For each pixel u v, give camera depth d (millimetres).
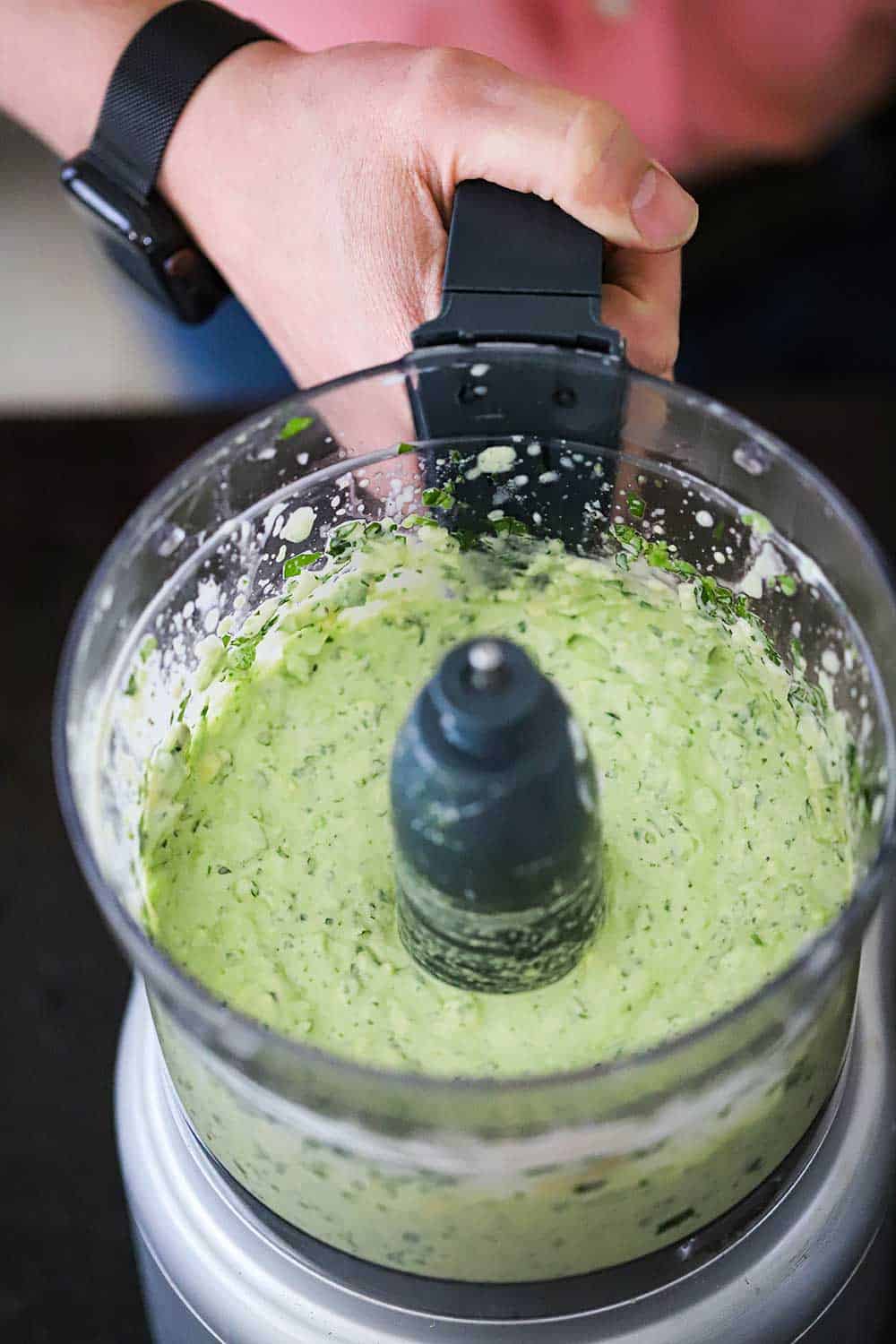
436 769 584
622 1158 568
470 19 1237
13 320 1877
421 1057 670
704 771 781
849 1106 734
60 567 1251
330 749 800
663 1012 682
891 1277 835
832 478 1229
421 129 805
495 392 716
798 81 1319
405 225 856
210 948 719
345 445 765
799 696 778
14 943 1096
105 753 696
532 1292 644
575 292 691
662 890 730
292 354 1027
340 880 742
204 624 789
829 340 1501
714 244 1427
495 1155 551
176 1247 727
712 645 833
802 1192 706
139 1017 812
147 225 965
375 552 840
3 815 1146
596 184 745
